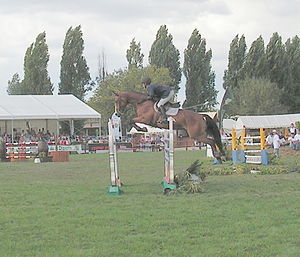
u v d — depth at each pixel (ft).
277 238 27.45
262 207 37.24
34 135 153.07
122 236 28.94
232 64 241.14
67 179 62.18
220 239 27.58
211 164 85.46
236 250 25.21
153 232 29.86
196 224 31.71
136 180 59.31
